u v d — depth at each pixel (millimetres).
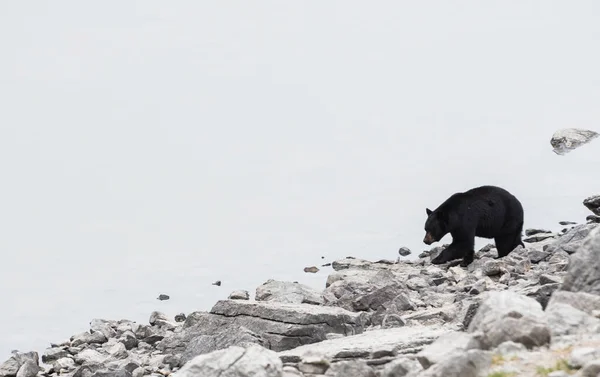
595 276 29719
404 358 27703
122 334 52938
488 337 26234
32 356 50000
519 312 26219
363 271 56500
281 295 51219
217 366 26031
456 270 53688
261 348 26766
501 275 49250
